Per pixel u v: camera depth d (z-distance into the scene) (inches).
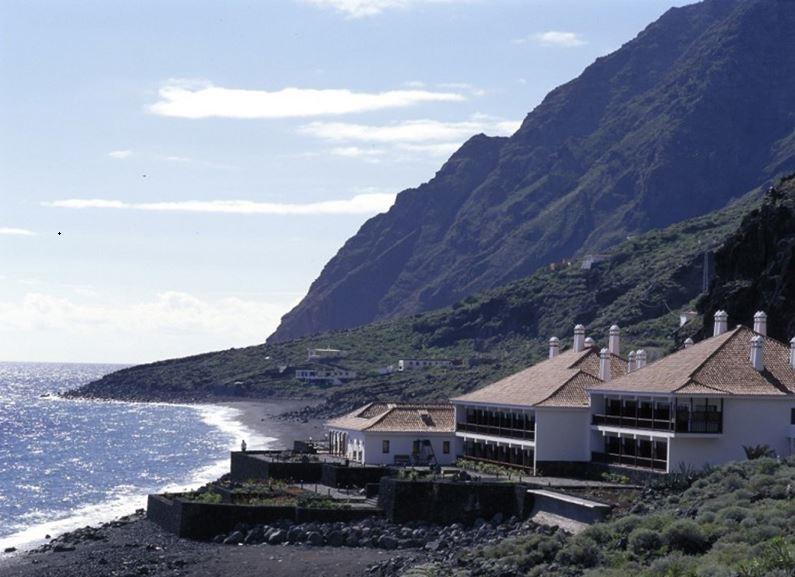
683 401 4389.8
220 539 4394.7
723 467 4062.5
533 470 4950.8
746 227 6584.6
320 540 4222.4
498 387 5575.8
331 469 5142.7
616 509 3860.7
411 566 3646.7
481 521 4269.2
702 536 3245.6
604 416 4842.5
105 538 4709.6
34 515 6028.5
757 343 4571.9
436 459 5669.3
